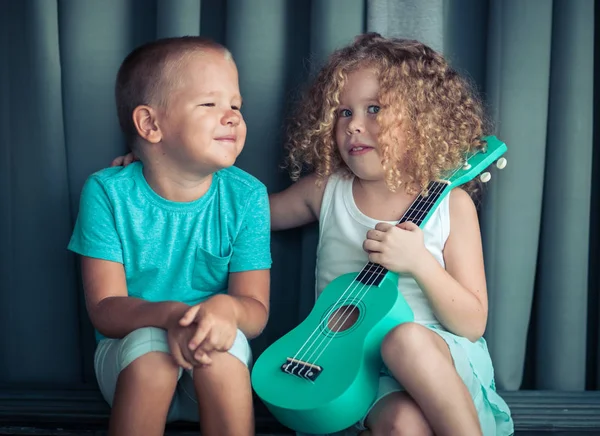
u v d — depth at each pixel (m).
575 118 1.56
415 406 1.20
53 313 1.61
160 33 1.54
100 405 1.53
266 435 1.49
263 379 1.25
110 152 1.60
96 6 1.57
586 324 1.62
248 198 1.41
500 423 1.37
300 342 1.29
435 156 1.45
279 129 1.60
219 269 1.40
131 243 1.36
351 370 1.21
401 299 1.30
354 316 1.31
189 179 1.35
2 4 1.56
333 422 1.19
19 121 1.58
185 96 1.29
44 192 1.58
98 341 1.42
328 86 1.45
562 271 1.59
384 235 1.32
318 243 1.54
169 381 1.18
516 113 1.56
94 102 1.58
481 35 1.62
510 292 1.59
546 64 1.56
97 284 1.33
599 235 1.66
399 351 1.17
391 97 1.40
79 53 1.57
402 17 1.57
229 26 1.57
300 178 1.58
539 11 1.54
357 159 1.41
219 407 1.19
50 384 1.60
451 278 1.34
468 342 1.35
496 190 1.58
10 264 1.60
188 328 1.16
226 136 1.29
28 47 1.54
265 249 1.43
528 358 1.67
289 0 1.59
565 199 1.57
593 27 1.56
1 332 1.62
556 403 1.57
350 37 1.56
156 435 1.19
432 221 1.42
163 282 1.39
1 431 1.48
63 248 1.59
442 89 1.47
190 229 1.38
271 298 1.65
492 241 1.59
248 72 1.58
